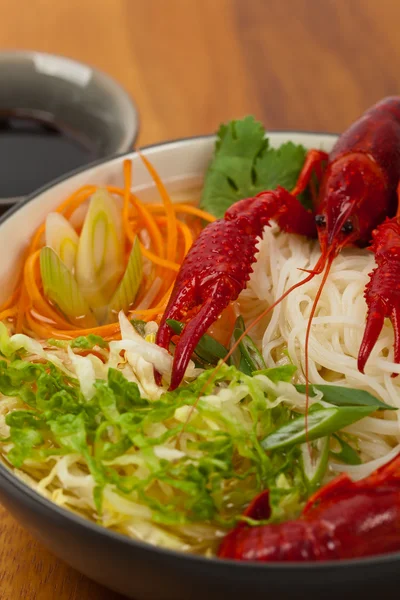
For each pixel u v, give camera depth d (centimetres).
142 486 32
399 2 58
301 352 37
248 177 42
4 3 58
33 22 57
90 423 33
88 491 33
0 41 55
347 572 30
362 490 32
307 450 33
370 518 31
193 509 32
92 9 57
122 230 40
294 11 57
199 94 52
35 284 39
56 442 34
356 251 39
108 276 40
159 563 30
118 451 33
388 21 56
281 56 54
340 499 32
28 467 34
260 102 51
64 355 36
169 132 50
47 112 49
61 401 34
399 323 34
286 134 42
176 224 40
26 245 39
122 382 34
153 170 41
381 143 40
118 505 32
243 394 34
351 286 38
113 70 53
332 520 31
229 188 42
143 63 54
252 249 37
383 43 55
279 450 33
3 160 47
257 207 37
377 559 30
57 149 48
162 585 30
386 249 36
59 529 31
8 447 34
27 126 49
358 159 40
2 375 35
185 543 32
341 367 36
